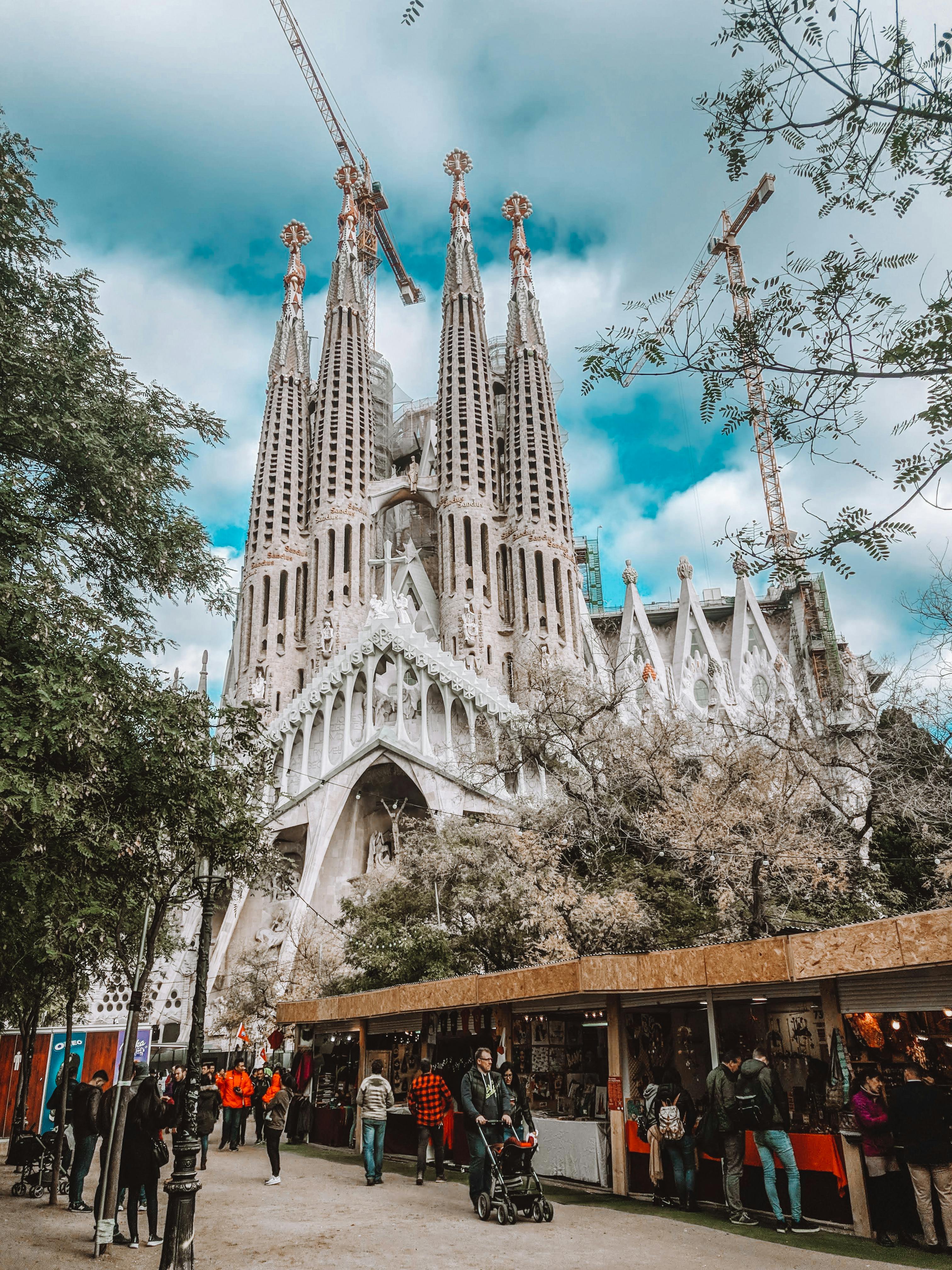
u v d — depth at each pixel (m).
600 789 32.47
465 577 83.56
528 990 14.24
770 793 26.69
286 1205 12.98
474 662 78.81
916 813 26.69
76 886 13.23
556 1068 16.28
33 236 14.87
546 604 81.75
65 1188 15.68
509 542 85.81
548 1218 11.19
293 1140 23.69
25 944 13.91
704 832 25.66
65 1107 15.71
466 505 86.56
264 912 64.12
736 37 7.51
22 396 14.05
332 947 48.00
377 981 34.03
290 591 86.44
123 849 14.00
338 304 99.06
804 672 97.88
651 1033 14.23
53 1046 25.14
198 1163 18.59
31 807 11.61
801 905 27.58
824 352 7.95
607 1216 11.45
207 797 15.14
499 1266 8.96
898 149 7.49
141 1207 13.80
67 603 12.88
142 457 16.19
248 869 17.06
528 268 100.12
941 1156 9.30
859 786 31.67
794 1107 12.25
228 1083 21.97
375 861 61.59
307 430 96.00
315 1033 24.11
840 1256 9.05
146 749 14.44
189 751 14.82
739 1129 11.05
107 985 20.52
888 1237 9.67
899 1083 11.05
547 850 29.98
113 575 15.81
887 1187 9.78
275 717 80.50
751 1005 13.17
